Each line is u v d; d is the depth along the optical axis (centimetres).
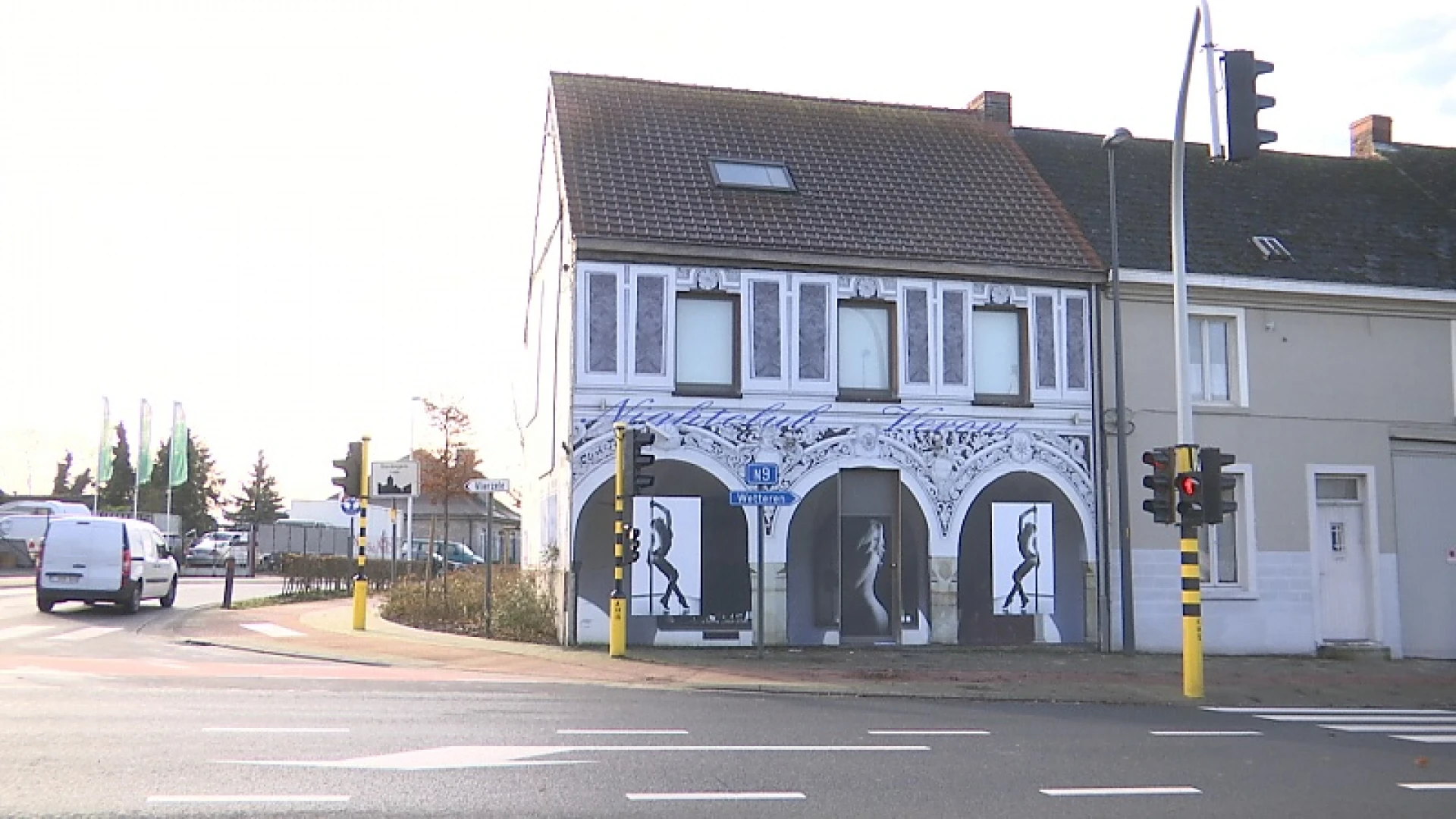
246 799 823
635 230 2072
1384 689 1845
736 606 2075
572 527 2025
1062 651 2169
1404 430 2412
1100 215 2453
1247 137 1416
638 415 2056
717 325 2123
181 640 2025
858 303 2191
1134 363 2289
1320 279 2394
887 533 2158
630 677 1673
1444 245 2603
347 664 1777
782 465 2109
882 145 2492
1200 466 1669
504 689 1509
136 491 5956
